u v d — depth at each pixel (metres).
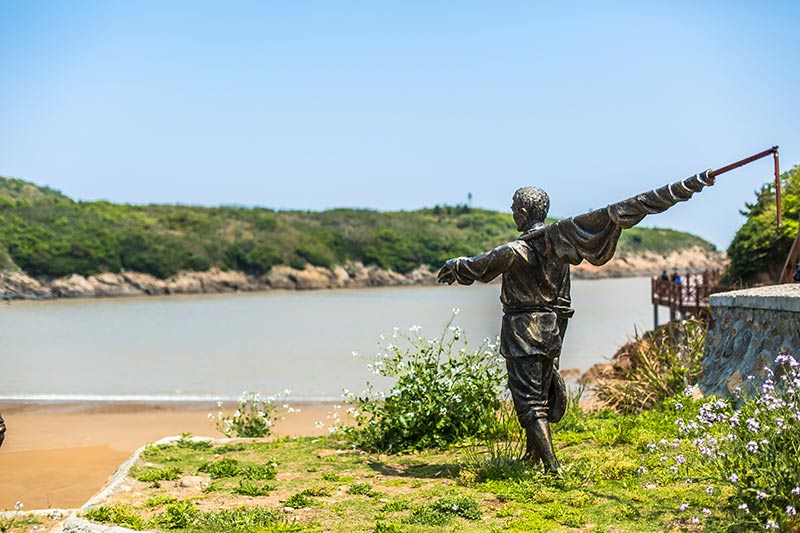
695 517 6.88
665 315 62.44
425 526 7.29
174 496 8.85
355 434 12.07
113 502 8.62
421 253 140.38
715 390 12.15
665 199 7.83
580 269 151.88
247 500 8.59
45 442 19.64
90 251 111.06
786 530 6.22
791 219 24.28
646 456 9.09
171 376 34.59
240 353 43.91
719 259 173.50
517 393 8.85
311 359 40.56
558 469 8.58
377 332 56.53
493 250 8.76
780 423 6.67
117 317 74.44
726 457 6.84
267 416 14.27
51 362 40.44
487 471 8.91
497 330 47.69
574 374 29.05
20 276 104.50
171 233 124.44
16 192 131.75
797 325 10.26
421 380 11.75
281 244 129.12
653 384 13.34
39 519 8.99
